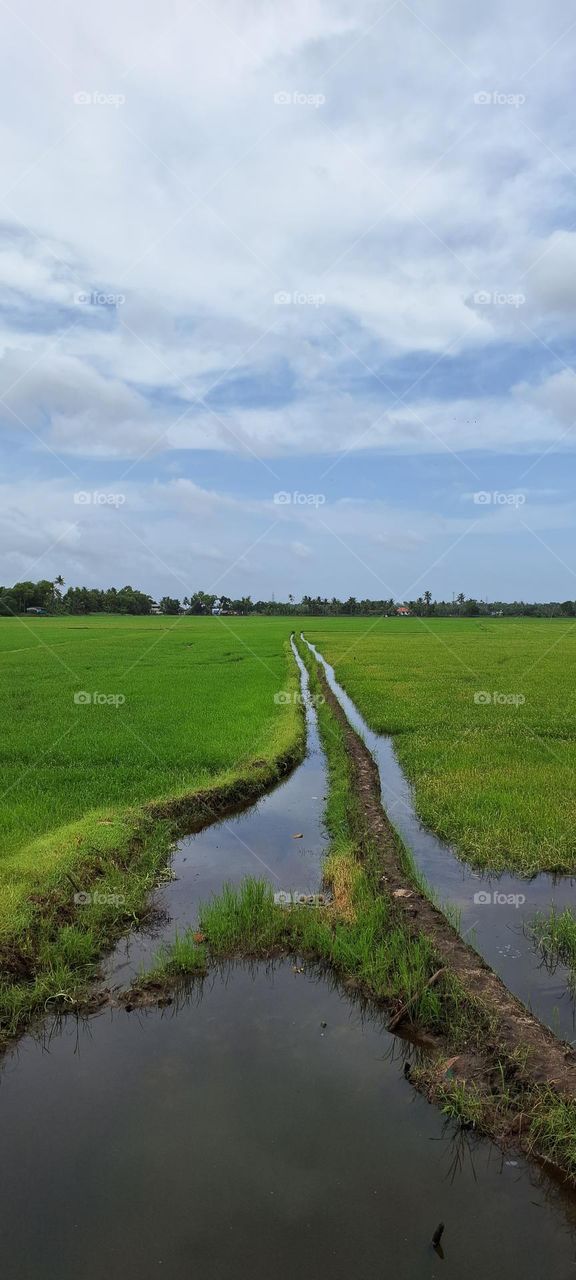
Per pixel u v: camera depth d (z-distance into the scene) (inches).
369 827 388.5
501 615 5994.1
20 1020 223.8
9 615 4776.1
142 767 495.8
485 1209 152.6
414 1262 139.0
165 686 994.7
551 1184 160.4
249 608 6195.9
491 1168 163.6
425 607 5895.7
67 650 1716.3
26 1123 177.3
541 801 422.9
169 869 345.7
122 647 1829.5
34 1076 197.2
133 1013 229.0
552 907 295.9
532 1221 150.4
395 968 245.6
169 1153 166.1
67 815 389.4
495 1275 136.6
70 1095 187.9
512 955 262.4
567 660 1459.2
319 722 753.6
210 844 387.2
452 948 256.4
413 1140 171.3
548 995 236.2
